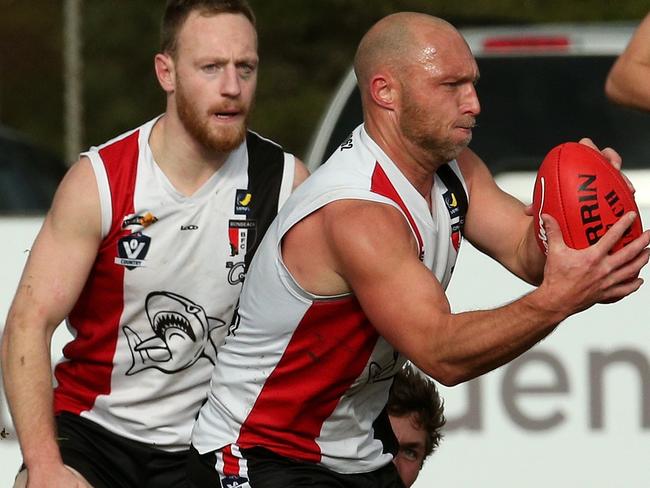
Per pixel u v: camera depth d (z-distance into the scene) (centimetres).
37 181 3406
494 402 1841
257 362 1371
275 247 1330
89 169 1476
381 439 1459
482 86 2256
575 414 1836
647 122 2212
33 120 7169
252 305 1367
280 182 1528
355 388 1368
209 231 1494
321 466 1393
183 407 1540
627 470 1834
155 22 6800
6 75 7169
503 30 2359
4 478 1839
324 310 1309
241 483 1386
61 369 1573
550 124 2225
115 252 1480
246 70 1459
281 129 6059
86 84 6756
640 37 1483
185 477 1554
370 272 1236
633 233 1201
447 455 1842
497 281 1842
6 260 1867
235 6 1456
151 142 1491
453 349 1182
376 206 1269
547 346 1841
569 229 1205
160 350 1514
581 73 2250
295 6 6216
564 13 5419
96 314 1518
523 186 2128
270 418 1374
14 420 1428
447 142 1285
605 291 1132
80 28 6425
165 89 1482
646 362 1831
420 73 1272
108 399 1538
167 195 1477
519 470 1839
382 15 6172
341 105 2286
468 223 1411
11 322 1452
